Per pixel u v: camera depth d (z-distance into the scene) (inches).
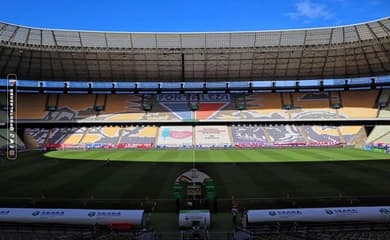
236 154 2420.0
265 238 775.7
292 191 1304.1
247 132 3097.9
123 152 2623.0
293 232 822.5
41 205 1170.0
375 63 3002.0
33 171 1779.0
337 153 2416.3
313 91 3467.0
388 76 3134.8
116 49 2878.9
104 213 923.4
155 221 1019.9
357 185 1380.4
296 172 1670.8
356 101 3243.1
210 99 3464.6
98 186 1418.6
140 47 2906.0
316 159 2107.5
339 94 3371.1
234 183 1444.4
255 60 3065.9
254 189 1342.3
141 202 1197.1
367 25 2625.5
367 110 3112.7
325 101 3321.9
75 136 3051.2
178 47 2923.2
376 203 1146.7
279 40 2861.7
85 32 2797.7
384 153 2388.0
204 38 2898.6
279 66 3147.1
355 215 911.7
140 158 2241.6
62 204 1179.9
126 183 1469.0
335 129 3070.9
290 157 2217.0
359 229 862.5
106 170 1786.4
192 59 3053.6
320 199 1198.9
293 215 908.0
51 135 3053.6
